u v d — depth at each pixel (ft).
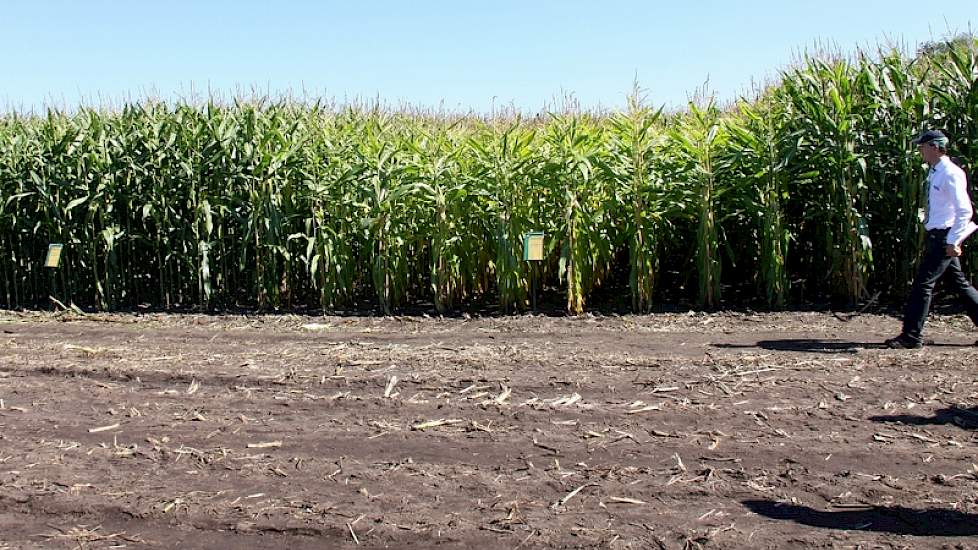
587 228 28.71
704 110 29.94
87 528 11.82
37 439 15.47
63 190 33.04
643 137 28.04
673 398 16.79
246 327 27.35
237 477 13.46
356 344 23.38
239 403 17.48
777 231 27.43
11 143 34.14
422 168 29.58
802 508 11.78
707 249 28.02
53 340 25.30
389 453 14.35
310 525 11.66
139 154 32.22
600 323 26.21
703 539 10.93
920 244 26.71
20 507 12.50
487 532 11.34
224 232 32.40
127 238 32.55
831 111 27.45
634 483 12.81
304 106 34.32
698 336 23.45
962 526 11.07
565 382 18.04
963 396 16.33
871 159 27.45
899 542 10.71
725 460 13.57
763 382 17.72
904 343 20.72
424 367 19.90
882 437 14.32
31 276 34.50
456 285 30.55
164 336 25.76
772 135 28.02
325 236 29.84
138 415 16.80
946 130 26.84
